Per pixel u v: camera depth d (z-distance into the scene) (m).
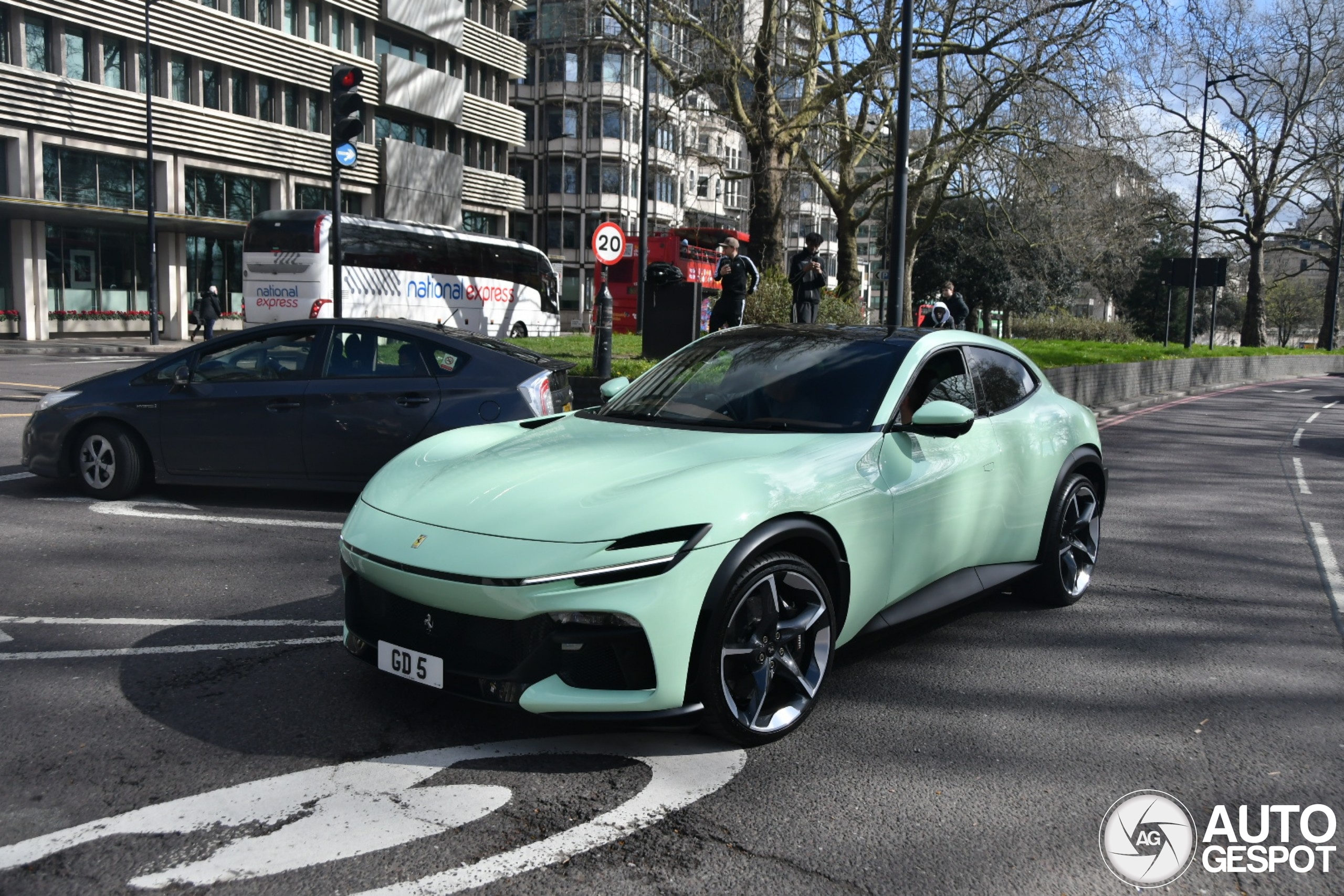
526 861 2.57
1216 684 4.09
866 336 4.54
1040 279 50.03
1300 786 3.17
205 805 2.82
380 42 37.84
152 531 6.21
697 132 23.02
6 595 4.84
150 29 28.44
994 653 4.43
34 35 26.77
